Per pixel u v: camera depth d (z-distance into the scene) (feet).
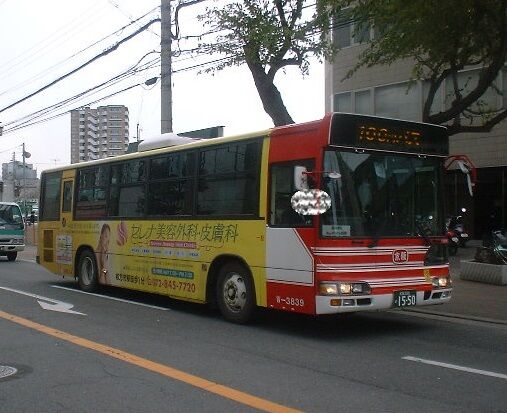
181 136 38.65
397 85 74.08
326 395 18.29
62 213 45.93
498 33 37.60
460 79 68.64
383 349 24.79
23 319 31.14
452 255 63.62
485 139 70.08
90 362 22.22
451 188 74.90
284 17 47.57
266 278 27.94
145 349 24.41
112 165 40.32
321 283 25.22
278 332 28.19
